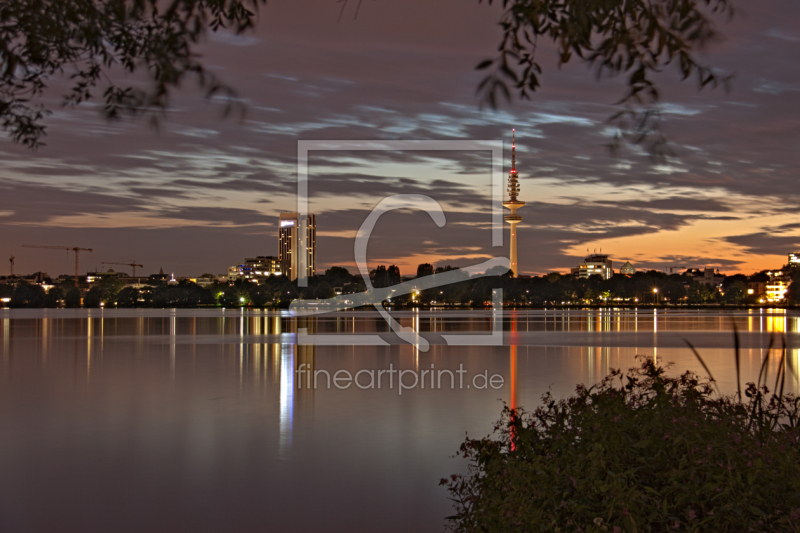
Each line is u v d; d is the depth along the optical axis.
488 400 22.53
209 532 10.32
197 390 25.53
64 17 5.23
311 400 22.84
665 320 108.81
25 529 10.41
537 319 111.12
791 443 8.04
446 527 10.41
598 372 30.89
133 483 12.88
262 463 14.31
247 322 96.62
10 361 37.94
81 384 27.48
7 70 5.34
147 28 5.34
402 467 13.96
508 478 7.63
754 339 57.44
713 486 6.51
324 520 10.86
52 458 14.74
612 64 5.10
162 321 102.81
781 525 6.21
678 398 9.56
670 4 5.00
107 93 5.18
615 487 6.52
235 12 5.20
